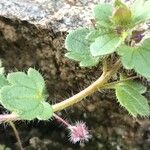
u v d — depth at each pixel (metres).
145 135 0.08
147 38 0.06
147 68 0.06
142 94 0.07
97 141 0.08
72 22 0.07
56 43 0.07
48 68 0.08
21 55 0.08
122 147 0.08
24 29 0.08
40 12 0.08
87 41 0.07
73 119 0.08
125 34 0.06
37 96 0.06
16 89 0.06
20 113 0.06
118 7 0.06
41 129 0.08
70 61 0.07
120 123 0.08
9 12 0.08
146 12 0.06
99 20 0.06
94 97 0.08
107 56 0.06
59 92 0.08
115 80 0.07
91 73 0.07
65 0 0.08
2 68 0.07
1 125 0.08
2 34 0.08
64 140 0.08
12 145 0.09
